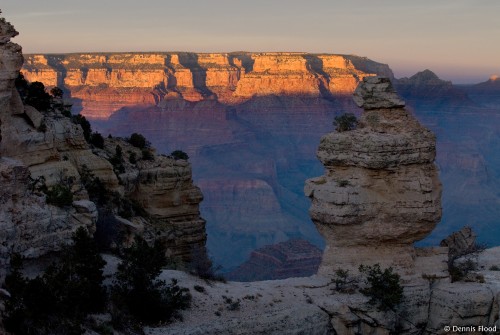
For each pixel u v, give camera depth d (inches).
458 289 2353.6
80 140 2623.0
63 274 1822.1
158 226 2775.6
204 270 2393.0
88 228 2076.8
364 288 2306.8
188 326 1991.9
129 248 2170.3
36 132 2338.8
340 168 2379.4
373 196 2337.6
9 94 2222.0
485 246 2957.7
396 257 2378.2
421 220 2351.1
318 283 2320.4
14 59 2215.8
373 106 2402.8
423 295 2341.3
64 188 2118.6
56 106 2723.9
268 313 2129.7
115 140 3063.5
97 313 1886.1
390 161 2313.0
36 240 1905.8
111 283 2046.0
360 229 2345.0
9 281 1739.7
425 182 2354.8
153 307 1984.5
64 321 1753.2
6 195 1873.8
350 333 2226.9
